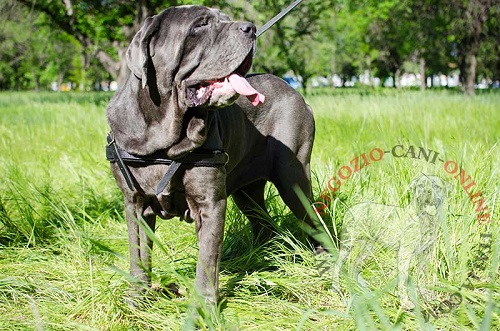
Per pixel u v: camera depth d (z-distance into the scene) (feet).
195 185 9.37
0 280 10.33
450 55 75.20
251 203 12.93
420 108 28.76
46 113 37.93
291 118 12.14
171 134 9.09
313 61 93.40
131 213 9.94
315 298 10.23
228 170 11.14
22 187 15.75
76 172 19.15
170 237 13.35
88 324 9.26
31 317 9.41
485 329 7.01
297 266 11.21
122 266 11.73
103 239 13.14
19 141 25.61
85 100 55.83
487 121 25.40
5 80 137.28
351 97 35.65
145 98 9.21
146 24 9.07
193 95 9.04
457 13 57.00
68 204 16.16
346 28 89.20
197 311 8.43
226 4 44.57
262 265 11.72
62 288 10.59
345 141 22.47
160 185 9.27
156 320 9.28
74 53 97.45
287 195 12.08
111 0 49.24
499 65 79.61
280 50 56.90
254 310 9.66
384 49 102.17
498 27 57.21
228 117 10.69
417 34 63.46
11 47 77.25
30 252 12.39
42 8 50.19
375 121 24.54
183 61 9.02
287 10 11.95
